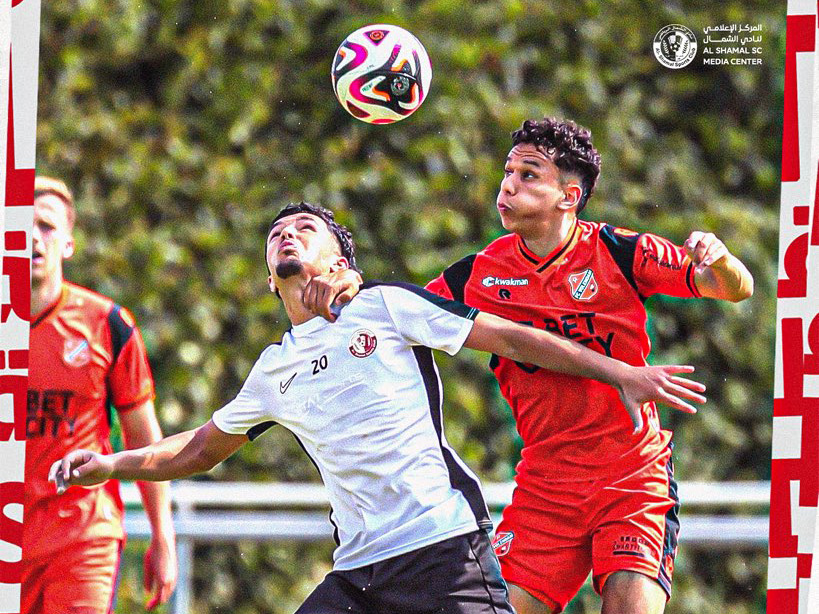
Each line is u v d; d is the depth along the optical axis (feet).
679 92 80.53
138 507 56.39
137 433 43.45
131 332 43.14
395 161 79.20
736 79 79.66
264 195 78.79
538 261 38.68
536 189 37.68
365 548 33.96
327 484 35.06
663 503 37.78
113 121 77.71
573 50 80.07
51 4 77.36
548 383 38.06
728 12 79.66
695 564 76.43
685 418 78.33
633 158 79.20
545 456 38.65
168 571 43.88
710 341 79.05
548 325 38.47
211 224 78.18
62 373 41.60
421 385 34.53
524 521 39.14
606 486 37.81
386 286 34.91
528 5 79.82
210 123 79.10
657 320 78.79
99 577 41.68
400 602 33.63
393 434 33.78
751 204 80.53
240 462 76.28
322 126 79.46
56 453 41.29
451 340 34.47
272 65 79.20
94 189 77.00
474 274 39.58
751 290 36.96
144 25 78.38
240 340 77.25
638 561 36.83
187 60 78.59
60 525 41.22
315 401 34.45
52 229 41.98
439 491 33.83
